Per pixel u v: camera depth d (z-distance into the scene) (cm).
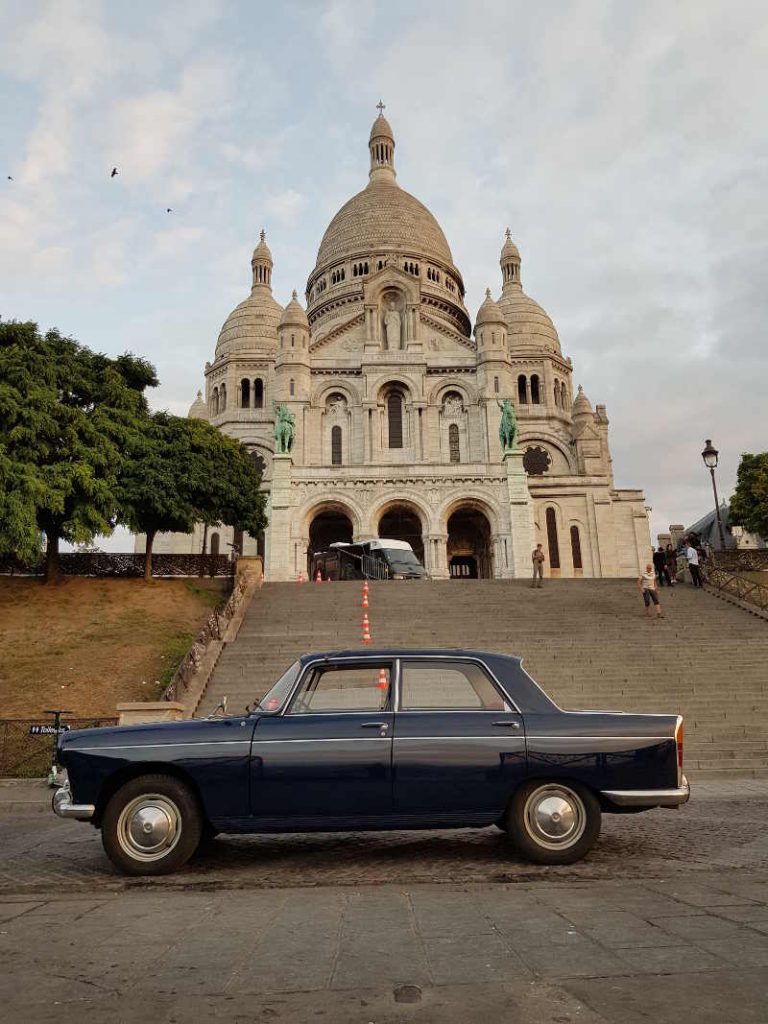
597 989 411
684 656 2345
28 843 1004
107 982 447
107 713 2162
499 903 615
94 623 2939
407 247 7556
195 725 816
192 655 2203
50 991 434
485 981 430
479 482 5053
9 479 2944
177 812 787
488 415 5712
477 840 935
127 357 3850
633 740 802
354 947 503
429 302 7144
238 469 4122
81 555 3759
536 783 800
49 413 3222
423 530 4991
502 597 3138
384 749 793
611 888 664
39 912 621
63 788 814
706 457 3753
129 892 704
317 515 5241
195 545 6141
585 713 826
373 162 8875
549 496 6112
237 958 486
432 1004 398
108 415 3556
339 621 2817
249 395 7000
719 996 393
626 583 3388
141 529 3666
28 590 3306
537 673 2227
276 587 3319
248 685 2150
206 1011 399
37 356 3300
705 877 712
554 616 2817
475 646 2436
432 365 5912
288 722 810
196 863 830
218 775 788
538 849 785
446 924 553
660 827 1015
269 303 7588
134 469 3550
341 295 7162
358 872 771
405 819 788
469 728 805
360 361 5925
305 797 786
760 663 2284
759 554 3731
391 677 837
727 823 1048
